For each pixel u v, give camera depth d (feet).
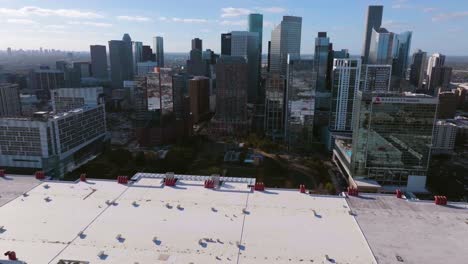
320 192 647.56
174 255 217.77
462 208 293.23
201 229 250.98
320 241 237.25
